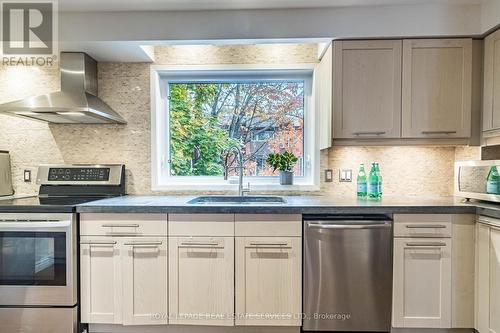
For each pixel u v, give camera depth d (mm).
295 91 2738
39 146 2641
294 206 1952
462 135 2174
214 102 2764
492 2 2006
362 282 1941
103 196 2535
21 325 1990
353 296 1950
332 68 2191
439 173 2557
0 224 1939
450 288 1949
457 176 2221
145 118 2637
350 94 2191
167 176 2766
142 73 2621
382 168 2576
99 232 2000
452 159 2553
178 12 2158
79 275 2014
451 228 1948
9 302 1987
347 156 2600
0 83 2617
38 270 1970
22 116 2303
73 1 2020
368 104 2188
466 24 2113
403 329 2008
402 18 2129
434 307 1957
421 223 1945
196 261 1986
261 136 2760
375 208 1943
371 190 2412
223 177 2766
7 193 2588
